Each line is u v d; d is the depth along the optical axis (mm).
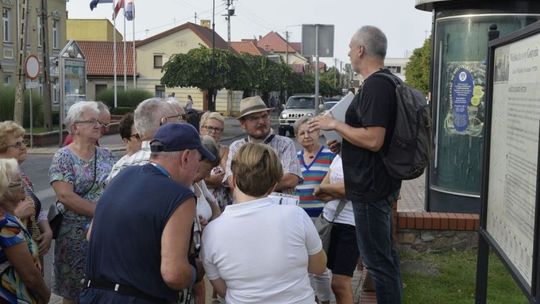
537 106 3158
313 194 5297
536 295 3086
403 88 3887
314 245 3154
